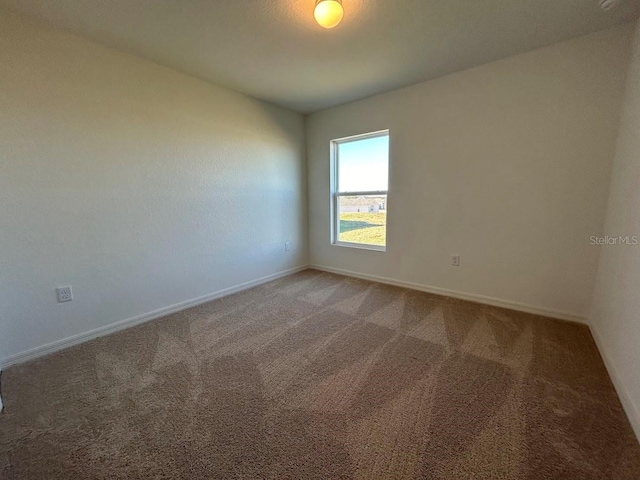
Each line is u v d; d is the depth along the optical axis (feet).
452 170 9.08
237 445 3.89
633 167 5.25
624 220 5.48
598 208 6.97
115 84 7.13
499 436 3.97
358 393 4.91
